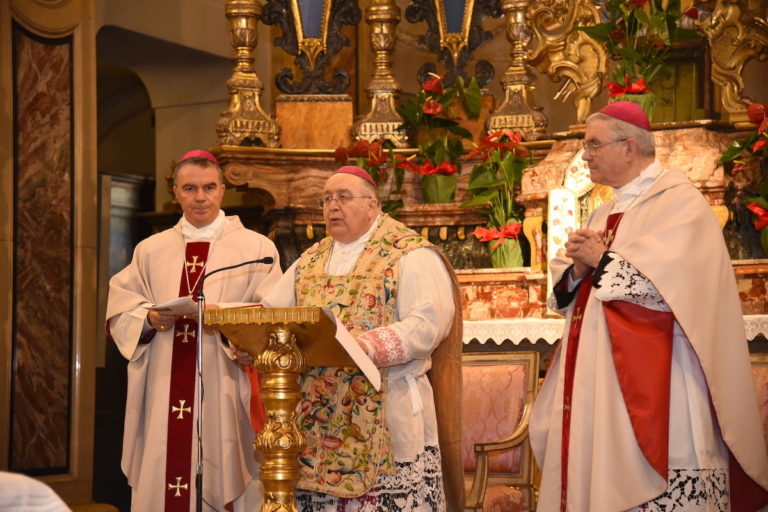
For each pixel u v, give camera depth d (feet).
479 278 23.56
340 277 15.53
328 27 28.17
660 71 24.11
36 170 25.82
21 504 5.82
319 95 27.89
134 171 45.88
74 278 26.48
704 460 14.29
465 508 16.97
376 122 27.17
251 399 17.93
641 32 24.11
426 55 35.37
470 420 19.81
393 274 15.21
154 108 36.45
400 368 15.07
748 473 14.48
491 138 24.36
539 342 23.66
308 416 14.98
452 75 27.99
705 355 14.30
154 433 17.89
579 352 15.11
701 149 22.77
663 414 14.26
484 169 24.85
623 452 14.32
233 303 17.63
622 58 24.06
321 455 14.76
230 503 17.74
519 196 23.94
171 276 18.66
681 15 23.70
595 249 15.05
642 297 14.64
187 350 18.12
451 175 25.86
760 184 22.98
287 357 13.57
